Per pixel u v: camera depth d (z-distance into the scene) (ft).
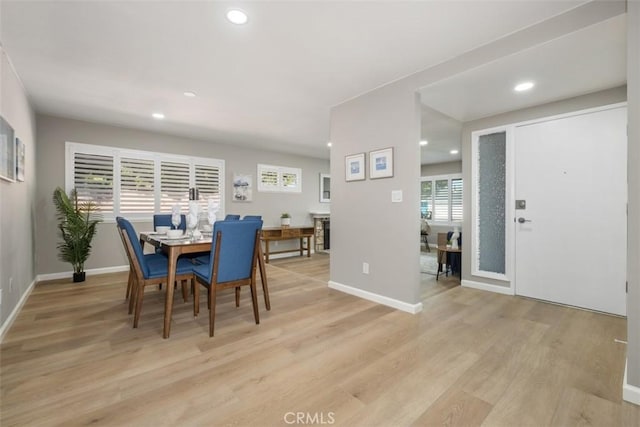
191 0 5.81
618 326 8.17
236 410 4.75
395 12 6.20
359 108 10.80
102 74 9.04
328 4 5.94
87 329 7.86
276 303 10.13
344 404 4.91
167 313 7.43
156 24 6.57
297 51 7.77
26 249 10.54
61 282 12.64
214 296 7.61
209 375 5.73
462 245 12.66
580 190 9.68
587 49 6.80
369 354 6.59
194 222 10.07
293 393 5.20
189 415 4.62
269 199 21.18
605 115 9.19
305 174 23.36
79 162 13.79
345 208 11.39
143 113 12.78
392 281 9.75
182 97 10.96
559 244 10.11
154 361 6.23
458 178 25.38
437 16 6.35
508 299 10.66
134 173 15.30
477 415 4.66
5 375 5.66
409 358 6.42
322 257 21.11
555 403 4.94
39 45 7.39
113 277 13.53
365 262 10.65
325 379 5.62
